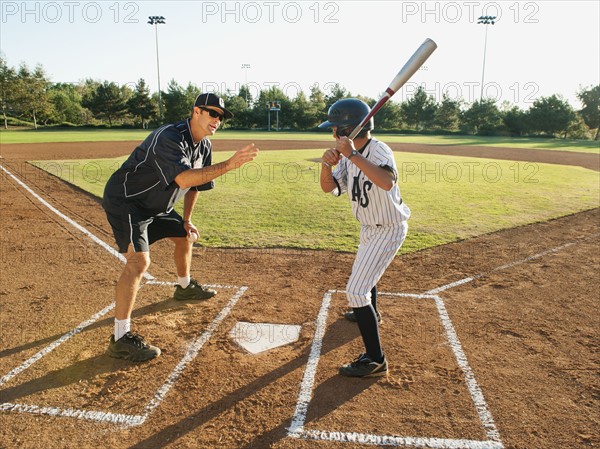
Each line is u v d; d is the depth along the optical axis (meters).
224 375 2.71
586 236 6.12
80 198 8.50
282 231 6.22
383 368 2.68
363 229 2.87
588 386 2.62
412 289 4.15
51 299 3.82
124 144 22.61
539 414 2.36
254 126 51.19
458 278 4.45
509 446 2.12
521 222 6.89
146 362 2.86
